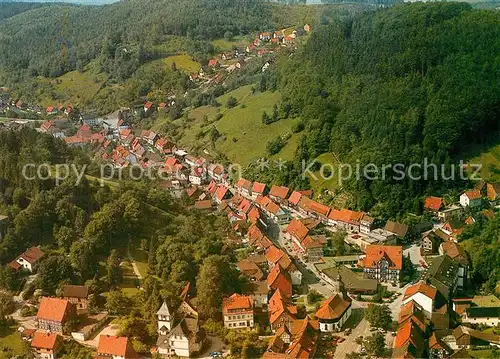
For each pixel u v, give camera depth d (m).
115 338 179.00
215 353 182.75
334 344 184.88
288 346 182.62
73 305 195.75
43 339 182.88
